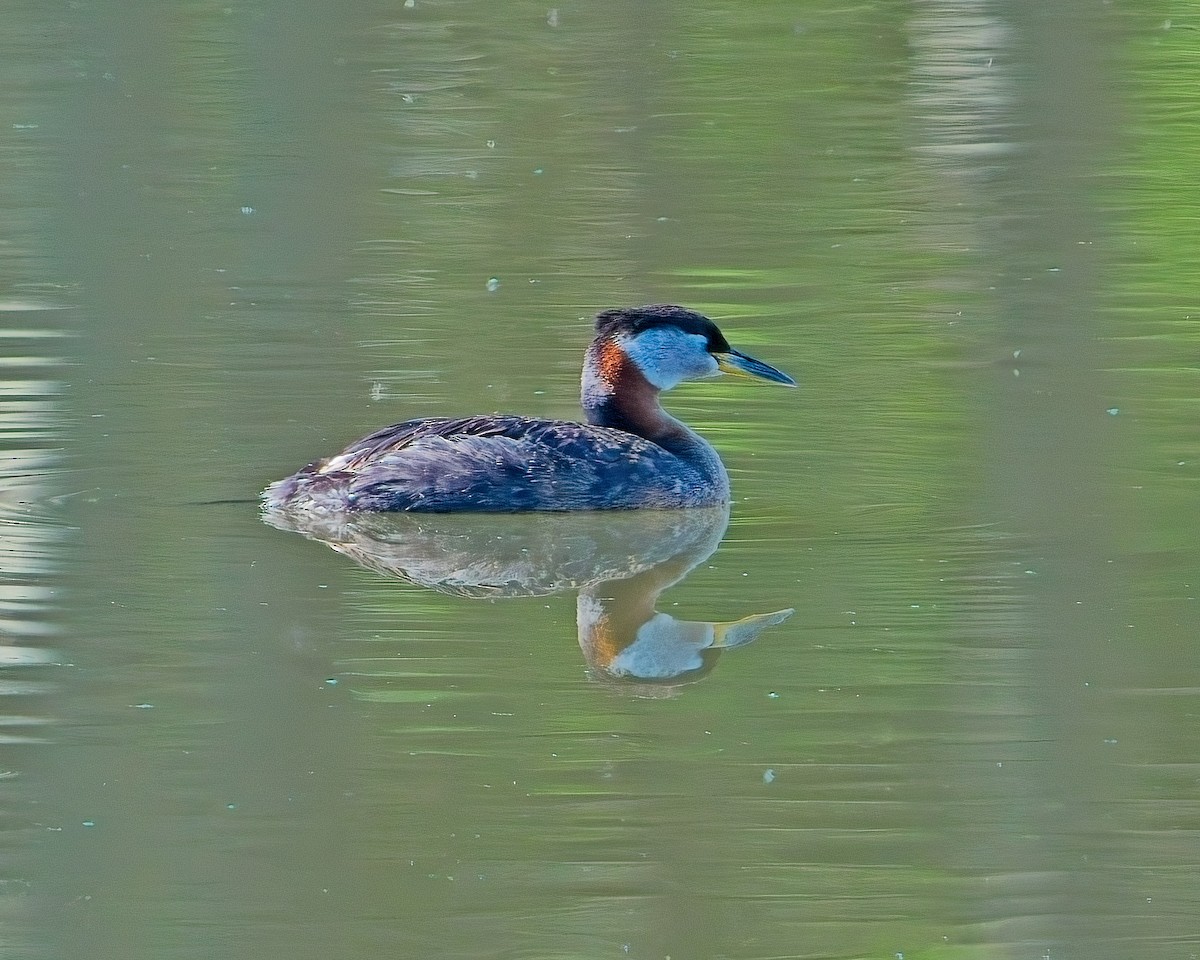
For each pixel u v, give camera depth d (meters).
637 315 16.00
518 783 10.45
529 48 33.22
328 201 25.23
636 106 29.92
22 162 26.69
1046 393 17.72
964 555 13.77
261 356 18.66
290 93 30.48
